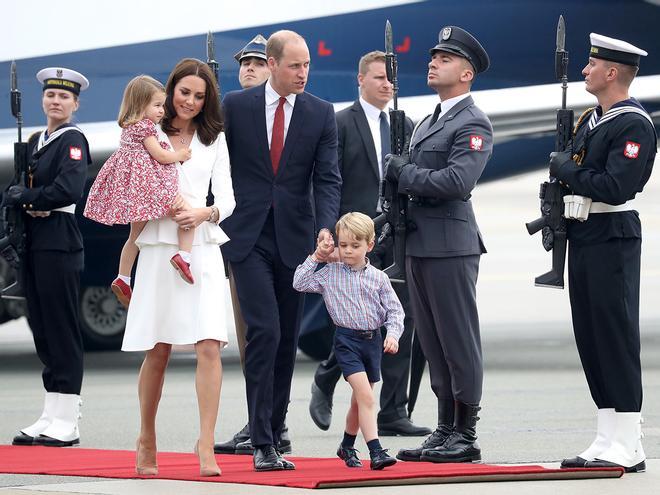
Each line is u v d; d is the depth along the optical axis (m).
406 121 31.02
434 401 39.16
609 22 49.06
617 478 21.25
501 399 38.59
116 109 57.62
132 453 26.31
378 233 29.73
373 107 30.73
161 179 21.19
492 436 29.30
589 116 23.39
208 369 21.48
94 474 21.89
